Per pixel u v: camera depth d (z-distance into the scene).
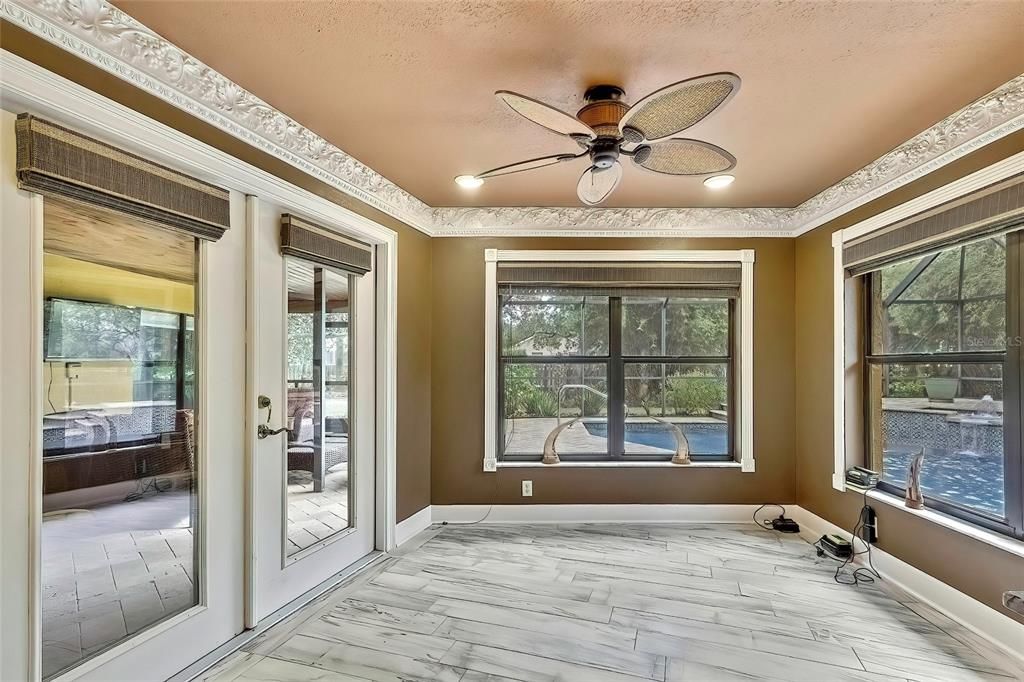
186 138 1.96
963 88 2.09
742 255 3.92
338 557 2.96
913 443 2.88
